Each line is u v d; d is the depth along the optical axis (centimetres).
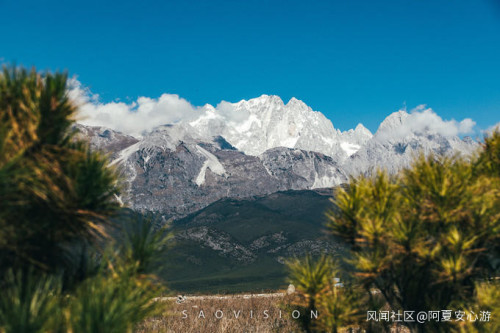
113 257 342
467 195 383
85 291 300
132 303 299
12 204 282
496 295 362
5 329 250
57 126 323
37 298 277
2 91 308
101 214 330
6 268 297
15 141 296
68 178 313
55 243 321
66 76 328
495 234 369
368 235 390
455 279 367
